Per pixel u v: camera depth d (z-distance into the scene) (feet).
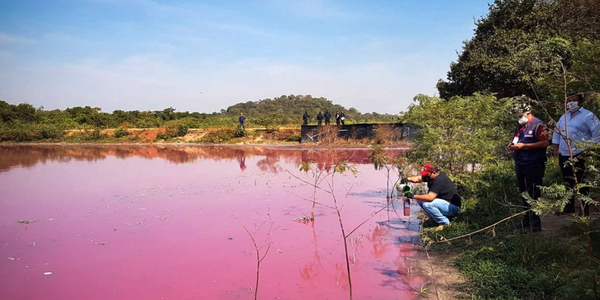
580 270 13.99
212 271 17.79
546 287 14.02
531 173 18.99
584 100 19.25
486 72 60.34
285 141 103.60
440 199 22.33
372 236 22.29
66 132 135.03
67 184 42.65
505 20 64.54
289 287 15.98
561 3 57.98
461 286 15.40
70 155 82.38
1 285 16.63
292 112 312.71
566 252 15.76
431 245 20.27
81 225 25.81
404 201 25.68
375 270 17.52
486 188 25.07
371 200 31.76
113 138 126.62
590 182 14.34
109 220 26.99
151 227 25.08
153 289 16.03
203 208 30.17
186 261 19.08
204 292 15.67
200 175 48.03
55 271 18.08
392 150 68.74
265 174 47.78
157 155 79.15
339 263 18.48
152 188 39.24
